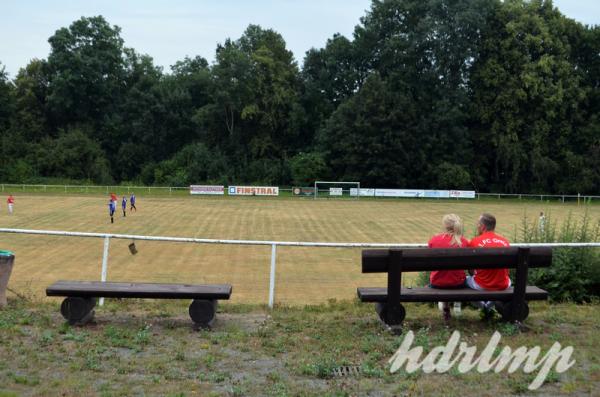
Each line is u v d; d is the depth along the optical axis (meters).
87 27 87.12
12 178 73.62
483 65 71.75
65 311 7.52
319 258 22.70
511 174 70.19
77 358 6.19
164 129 85.69
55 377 5.61
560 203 58.88
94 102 87.88
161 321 8.02
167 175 77.75
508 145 67.50
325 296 15.62
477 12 69.62
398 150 68.56
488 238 7.33
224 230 31.94
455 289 7.40
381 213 43.62
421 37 72.19
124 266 20.39
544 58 67.94
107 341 6.82
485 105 71.19
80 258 21.83
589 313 8.59
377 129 69.38
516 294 7.14
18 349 6.43
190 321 8.04
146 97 85.00
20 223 33.28
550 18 72.50
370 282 18.14
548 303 9.86
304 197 61.34
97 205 45.84
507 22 71.50
